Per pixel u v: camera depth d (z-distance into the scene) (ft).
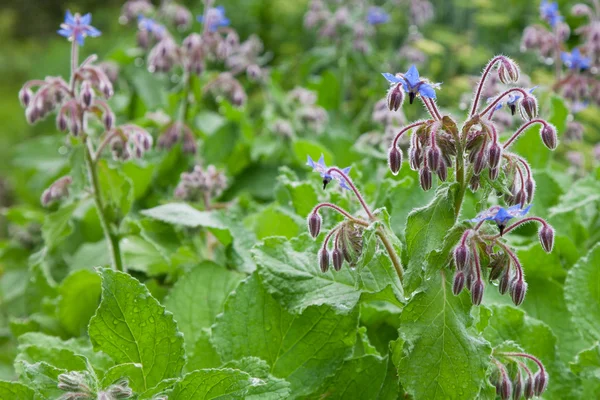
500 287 1.76
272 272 2.00
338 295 1.95
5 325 3.52
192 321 2.33
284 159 3.72
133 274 2.68
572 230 2.72
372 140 3.00
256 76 3.90
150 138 2.49
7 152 6.50
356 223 1.86
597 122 4.07
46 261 3.27
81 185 2.41
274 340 2.06
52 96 2.43
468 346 1.78
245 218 2.78
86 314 2.68
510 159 1.78
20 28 9.58
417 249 1.77
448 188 1.77
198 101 3.34
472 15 5.66
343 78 4.49
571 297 2.21
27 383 1.99
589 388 2.20
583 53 3.26
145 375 1.92
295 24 5.92
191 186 2.79
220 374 1.78
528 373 1.88
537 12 5.08
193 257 2.67
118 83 4.22
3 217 5.45
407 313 1.79
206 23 3.30
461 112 3.86
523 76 3.12
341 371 2.03
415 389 1.77
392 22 5.14
